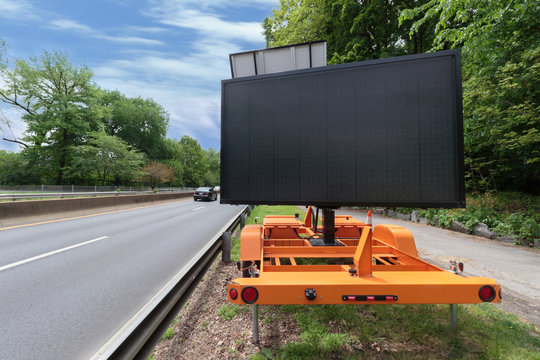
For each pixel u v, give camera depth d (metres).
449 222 8.17
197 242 6.48
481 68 7.51
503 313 2.73
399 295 1.93
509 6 6.18
